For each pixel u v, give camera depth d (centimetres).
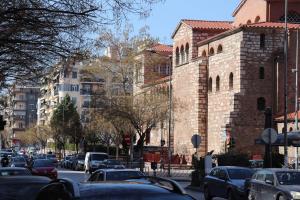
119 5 1572
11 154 8075
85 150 8931
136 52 6738
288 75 6000
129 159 6231
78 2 1512
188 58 7181
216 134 6412
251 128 5981
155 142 7944
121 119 5894
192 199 664
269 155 3072
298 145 3662
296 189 1953
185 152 6938
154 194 652
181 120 7119
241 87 5981
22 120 18575
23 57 1803
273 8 6456
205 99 6756
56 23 1545
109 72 6575
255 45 6009
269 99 6025
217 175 2659
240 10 7138
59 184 687
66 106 10800
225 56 6331
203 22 7300
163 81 7462
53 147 12975
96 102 6141
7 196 1099
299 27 6062
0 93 3250
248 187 2281
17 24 1534
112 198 631
